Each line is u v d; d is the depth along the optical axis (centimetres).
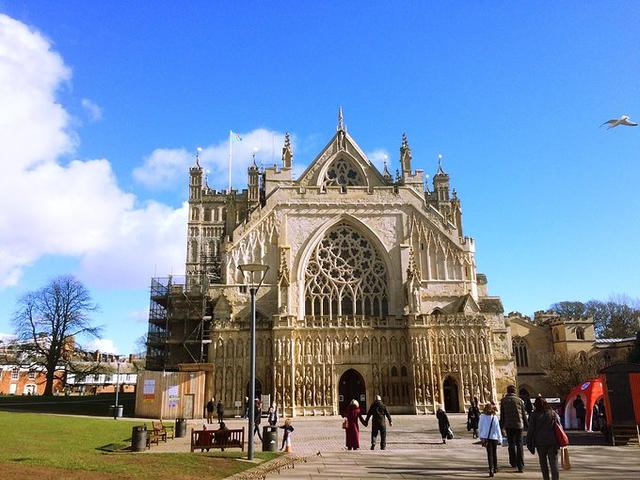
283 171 7688
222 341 6625
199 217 11944
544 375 10231
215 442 3042
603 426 3550
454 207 8731
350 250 7369
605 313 12494
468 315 6844
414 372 6550
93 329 9256
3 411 6228
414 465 2452
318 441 3903
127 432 4078
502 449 3170
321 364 6612
